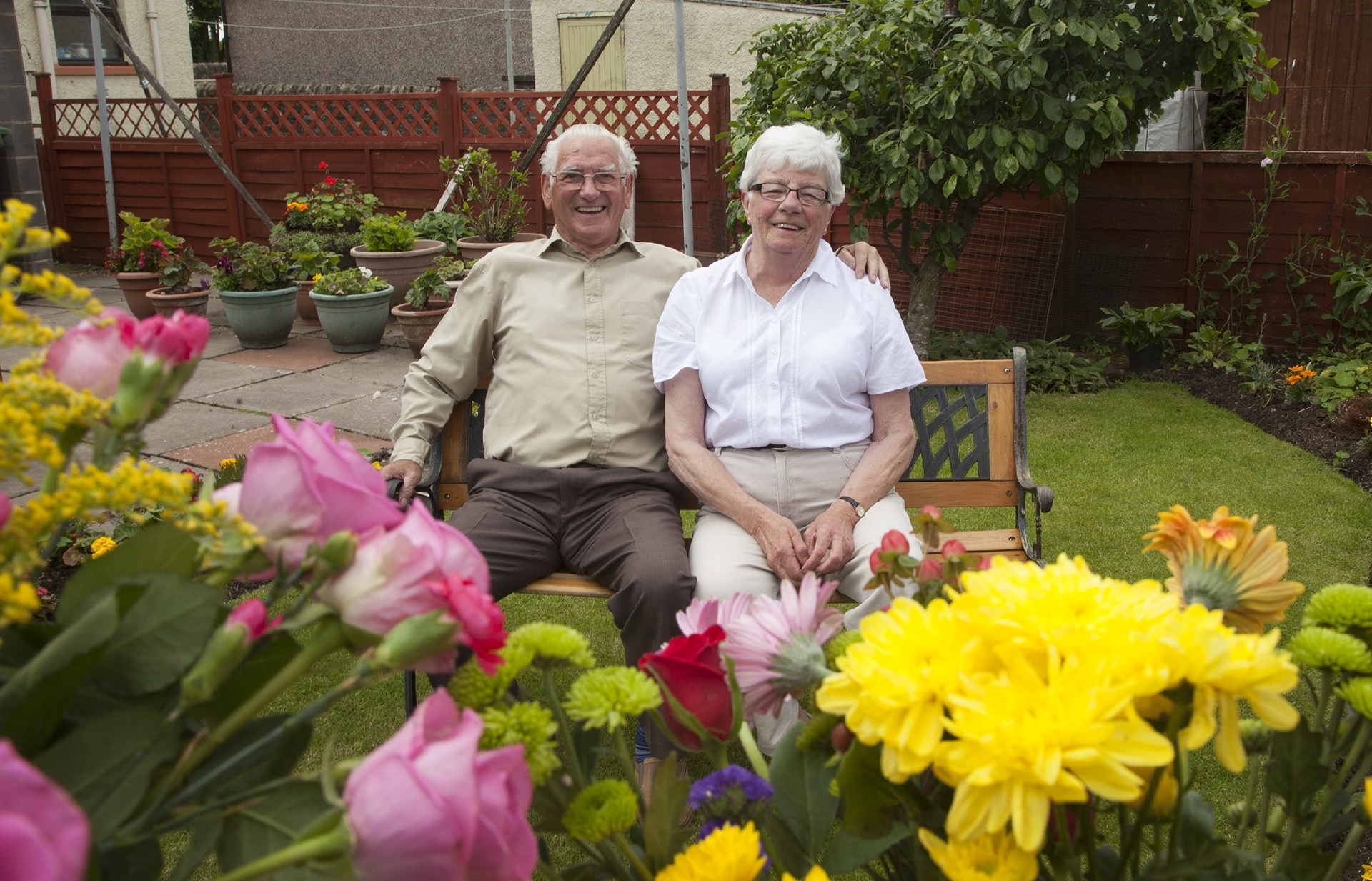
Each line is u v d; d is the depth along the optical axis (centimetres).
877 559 89
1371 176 645
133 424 61
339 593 61
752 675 85
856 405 253
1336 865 74
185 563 65
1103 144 561
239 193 968
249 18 1941
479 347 270
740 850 68
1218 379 632
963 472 282
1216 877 71
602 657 308
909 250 645
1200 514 411
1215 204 689
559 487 250
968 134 560
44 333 58
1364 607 77
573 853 215
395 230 763
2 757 41
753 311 253
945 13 609
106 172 966
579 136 261
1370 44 763
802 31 616
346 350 723
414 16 1789
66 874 41
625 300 264
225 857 59
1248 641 64
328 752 60
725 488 240
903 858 82
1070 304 730
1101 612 64
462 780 53
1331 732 79
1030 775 58
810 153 240
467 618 59
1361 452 485
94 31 950
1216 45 540
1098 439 511
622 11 732
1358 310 661
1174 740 64
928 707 63
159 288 778
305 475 62
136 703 63
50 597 298
